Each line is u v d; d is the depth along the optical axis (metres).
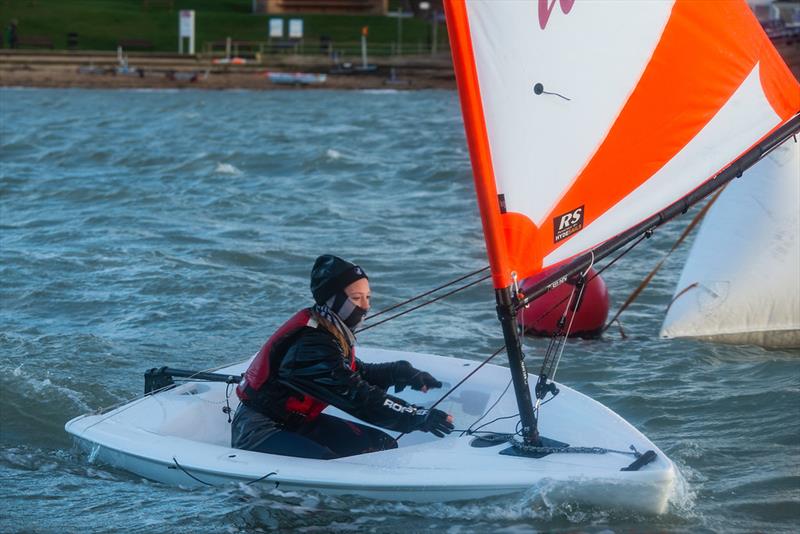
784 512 17.02
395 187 60.81
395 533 15.50
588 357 26.95
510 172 15.37
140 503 17.03
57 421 22.58
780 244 27.86
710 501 17.52
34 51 176.25
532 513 15.74
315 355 16.72
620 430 17.28
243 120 112.75
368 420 16.72
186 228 46.59
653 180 16.47
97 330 30.08
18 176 63.81
